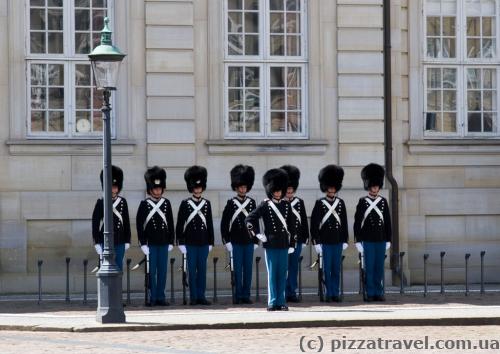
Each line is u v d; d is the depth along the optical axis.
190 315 42.97
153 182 47.22
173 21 52.91
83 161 52.06
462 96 56.59
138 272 52.16
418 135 55.78
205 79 53.28
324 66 54.12
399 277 54.09
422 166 55.53
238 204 47.50
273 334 38.91
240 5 53.94
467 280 50.66
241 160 53.31
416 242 55.31
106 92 41.75
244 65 53.88
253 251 47.91
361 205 48.19
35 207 51.62
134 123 52.59
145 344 36.72
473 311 43.50
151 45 52.69
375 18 54.41
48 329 40.12
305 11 54.31
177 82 52.91
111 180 41.84
